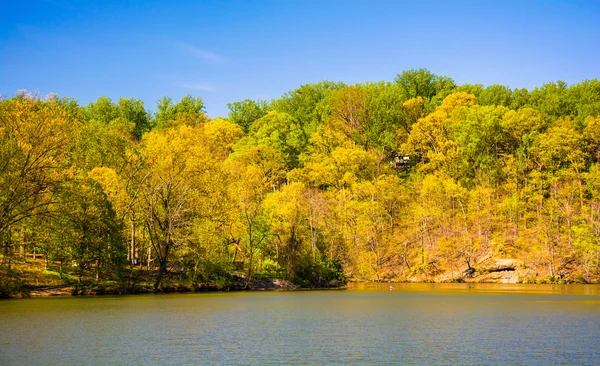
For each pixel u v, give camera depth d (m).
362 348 35.00
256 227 105.06
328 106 198.75
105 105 195.50
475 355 32.69
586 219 118.62
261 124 185.00
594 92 172.75
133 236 87.19
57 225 70.69
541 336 39.62
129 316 50.78
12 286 68.44
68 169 70.62
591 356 32.31
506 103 182.50
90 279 78.06
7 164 62.59
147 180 85.62
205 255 86.00
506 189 135.00
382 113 178.75
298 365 30.17
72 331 41.41
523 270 116.88
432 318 50.88
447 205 135.00
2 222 63.34
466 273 121.00
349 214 130.75
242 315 53.00
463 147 146.25
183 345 36.00
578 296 77.56
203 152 88.38
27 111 67.56
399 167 174.62
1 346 35.16
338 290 97.56
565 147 132.00
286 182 167.38
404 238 132.88
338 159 151.75
